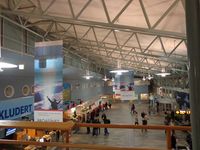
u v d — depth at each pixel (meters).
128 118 23.92
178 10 4.77
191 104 1.50
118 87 14.63
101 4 5.21
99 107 28.25
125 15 5.57
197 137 1.45
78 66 16.64
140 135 16.89
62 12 6.43
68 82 20.28
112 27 5.17
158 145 14.14
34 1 6.07
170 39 7.23
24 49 8.57
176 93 19.73
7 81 11.01
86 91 25.77
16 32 8.04
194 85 1.48
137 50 10.59
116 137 16.34
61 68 6.33
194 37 1.48
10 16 7.57
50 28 8.75
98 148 2.55
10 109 10.73
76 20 5.41
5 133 10.04
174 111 18.70
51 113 6.26
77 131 17.88
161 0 4.48
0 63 5.49
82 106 19.94
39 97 6.38
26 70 10.42
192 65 1.49
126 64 19.45
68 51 13.30
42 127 2.61
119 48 9.98
